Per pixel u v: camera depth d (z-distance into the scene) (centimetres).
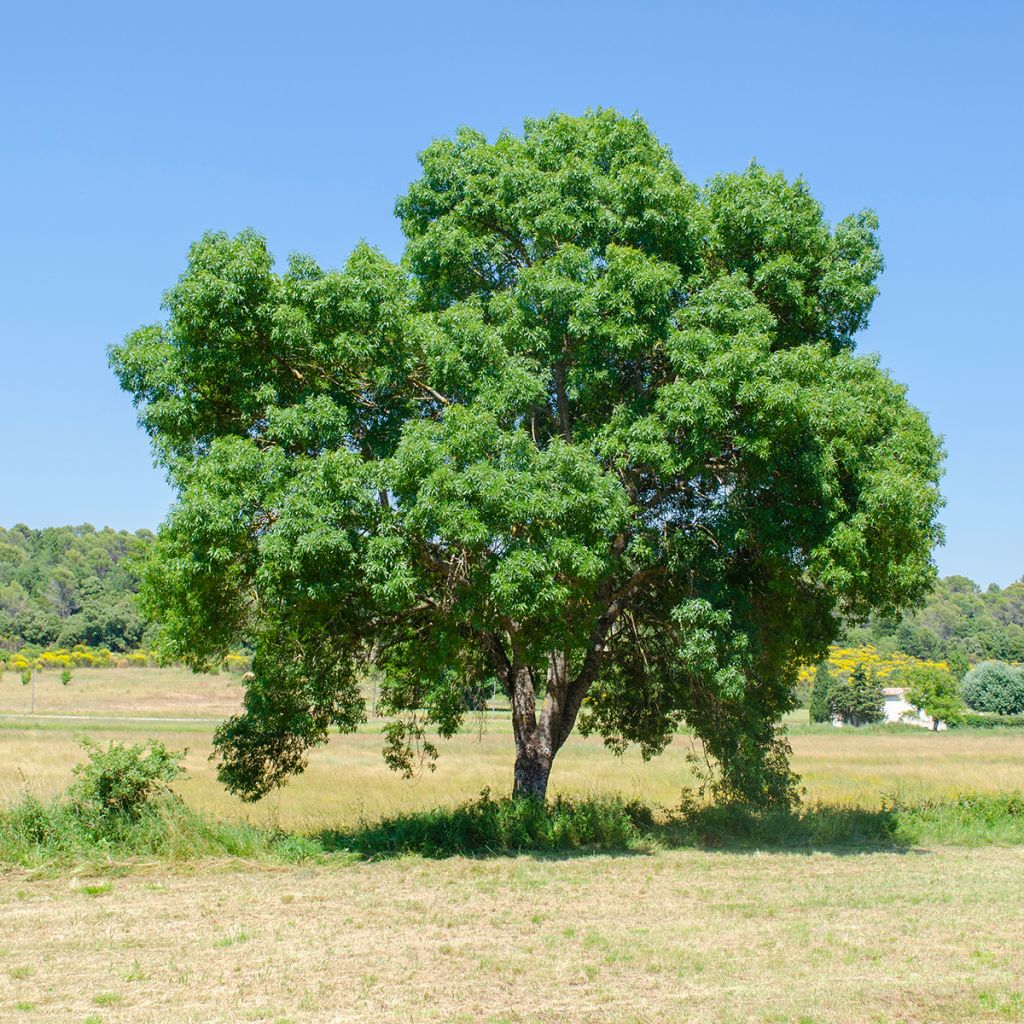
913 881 1406
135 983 853
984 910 1207
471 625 1606
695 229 1705
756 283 1702
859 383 1711
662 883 1366
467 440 1371
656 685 2064
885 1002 820
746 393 1446
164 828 1471
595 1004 807
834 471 1566
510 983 864
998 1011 796
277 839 1563
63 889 1252
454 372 1541
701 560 1711
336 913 1144
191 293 1483
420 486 1345
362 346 1502
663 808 2066
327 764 3469
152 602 2128
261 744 1844
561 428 1794
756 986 863
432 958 945
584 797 2158
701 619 1595
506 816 1697
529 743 1889
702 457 1531
